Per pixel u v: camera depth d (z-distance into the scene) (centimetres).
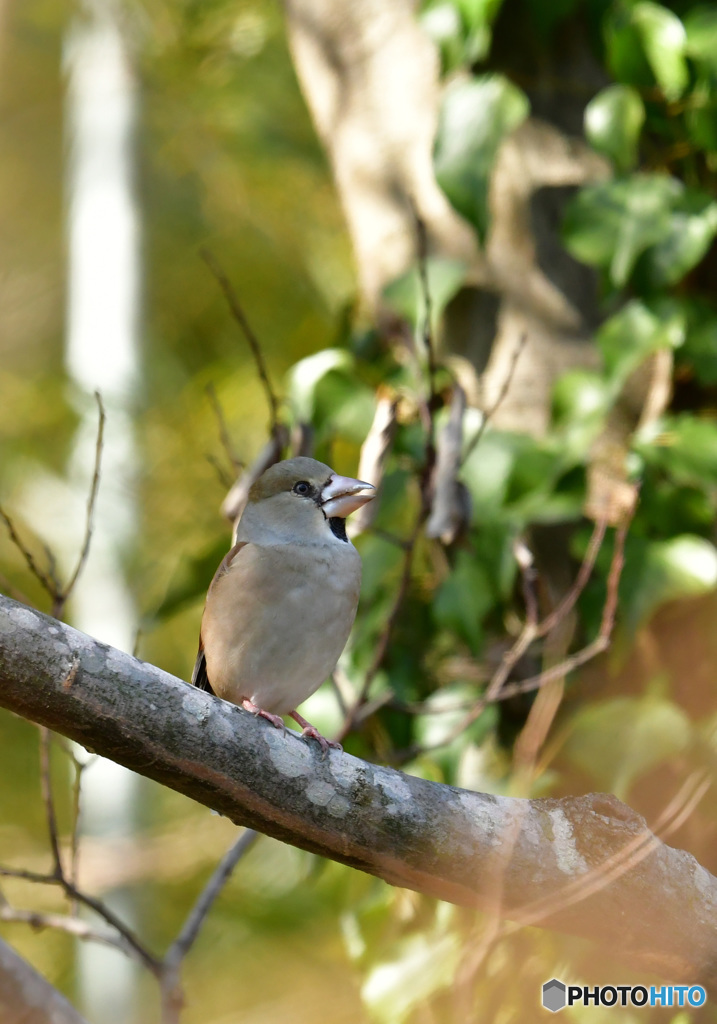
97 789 1551
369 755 1016
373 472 883
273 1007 1462
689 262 890
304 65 1137
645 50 900
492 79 907
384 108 1080
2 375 1709
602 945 655
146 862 1482
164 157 1755
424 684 1030
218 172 1720
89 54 1802
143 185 1780
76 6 1764
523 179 1023
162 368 1700
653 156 970
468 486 936
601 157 1010
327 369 976
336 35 1099
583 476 923
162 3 1700
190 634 1597
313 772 626
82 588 1580
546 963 897
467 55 934
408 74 1064
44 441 1667
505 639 1012
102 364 1672
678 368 962
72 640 594
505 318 1033
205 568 1019
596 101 908
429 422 850
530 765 786
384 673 1016
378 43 1077
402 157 1075
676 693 905
